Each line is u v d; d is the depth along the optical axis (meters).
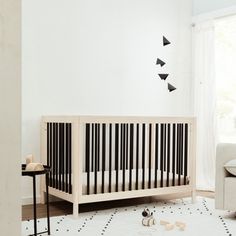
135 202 3.50
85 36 3.67
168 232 2.45
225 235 2.40
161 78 4.17
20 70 0.55
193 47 4.42
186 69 4.43
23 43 3.30
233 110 4.11
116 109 3.89
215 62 4.24
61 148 3.05
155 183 3.27
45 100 3.42
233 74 4.11
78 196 2.83
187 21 4.42
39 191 3.39
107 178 3.19
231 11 4.00
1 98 0.52
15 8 0.54
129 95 3.98
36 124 3.37
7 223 0.53
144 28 4.09
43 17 3.41
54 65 3.47
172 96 4.32
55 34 3.48
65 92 3.54
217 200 2.98
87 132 2.88
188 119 3.48
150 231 2.47
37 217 2.82
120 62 3.91
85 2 3.66
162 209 3.19
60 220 2.74
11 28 0.53
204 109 4.23
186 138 3.48
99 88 3.76
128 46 3.97
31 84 3.35
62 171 3.02
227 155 2.94
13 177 0.54
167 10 4.27
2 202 0.53
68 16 3.55
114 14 3.86
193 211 3.12
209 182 4.17
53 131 3.18
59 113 3.51
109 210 3.11
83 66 3.65
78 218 2.81
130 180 3.12
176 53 4.35
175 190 3.39
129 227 2.57
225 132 4.18
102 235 2.36
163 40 4.09
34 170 2.21
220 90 4.22
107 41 3.82
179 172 3.44
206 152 4.20
